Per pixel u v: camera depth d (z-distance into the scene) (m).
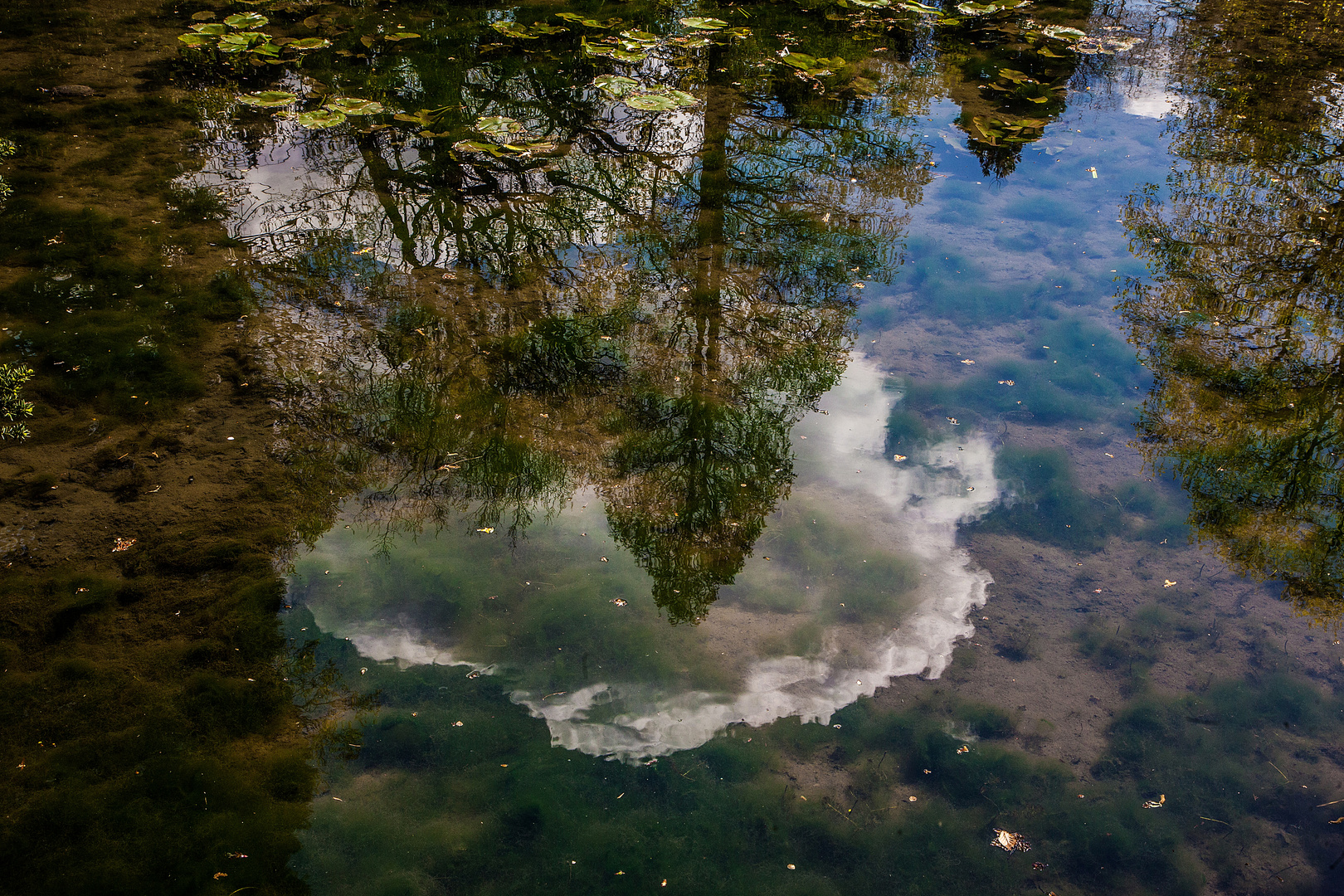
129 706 3.37
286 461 4.57
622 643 3.83
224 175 7.23
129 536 4.07
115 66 9.02
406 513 4.36
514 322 5.71
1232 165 7.75
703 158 7.79
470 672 3.67
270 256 6.25
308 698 3.50
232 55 9.37
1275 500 4.53
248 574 3.96
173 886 2.83
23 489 4.26
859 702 3.63
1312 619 3.92
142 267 6.00
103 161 7.27
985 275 6.35
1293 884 3.00
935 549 4.34
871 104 8.86
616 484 4.61
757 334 5.72
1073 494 4.62
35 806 3.02
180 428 4.72
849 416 5.14
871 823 3.19
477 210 6.94
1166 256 6.52
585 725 3.49
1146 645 3.84
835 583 4.17
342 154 7.65
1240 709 3.57
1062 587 4.14
